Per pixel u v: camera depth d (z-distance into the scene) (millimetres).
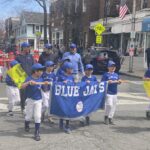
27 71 11484
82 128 10109
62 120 9805
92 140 8922
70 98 9500
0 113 11734
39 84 8953
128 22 37406
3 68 20516
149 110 11477
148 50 25344
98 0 48250
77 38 51281
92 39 48219
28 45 11617
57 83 9367
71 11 51500
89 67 10039
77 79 11891
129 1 38781
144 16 34250
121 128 10234
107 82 10188
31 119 10297
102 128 10172
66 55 11945
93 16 48500
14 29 107250
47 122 10602
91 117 11578
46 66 10219
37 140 8750
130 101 14695
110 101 10359
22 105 11539
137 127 10414
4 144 8398
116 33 41312
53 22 63125
